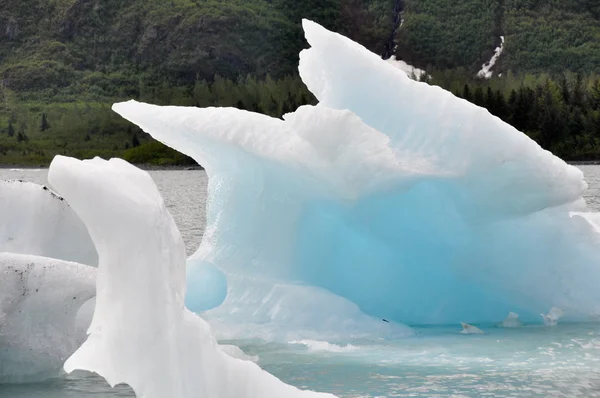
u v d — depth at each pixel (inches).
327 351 529.7
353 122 574.2
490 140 589.9
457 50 7696.9
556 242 620.4
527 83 6732.3
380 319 593.6
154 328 245.0
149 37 7746.1
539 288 617.9
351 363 493.7
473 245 616.4
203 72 7613.2
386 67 644.7
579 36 7578.7
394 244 621.6
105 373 243.1
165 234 252.2
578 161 5093.5
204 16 7711.6
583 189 601.0
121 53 7780.5
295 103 6491.1
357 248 633.6
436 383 442.3
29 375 434.3
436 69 7736.2
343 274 635.5
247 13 7859.3
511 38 7578.7
